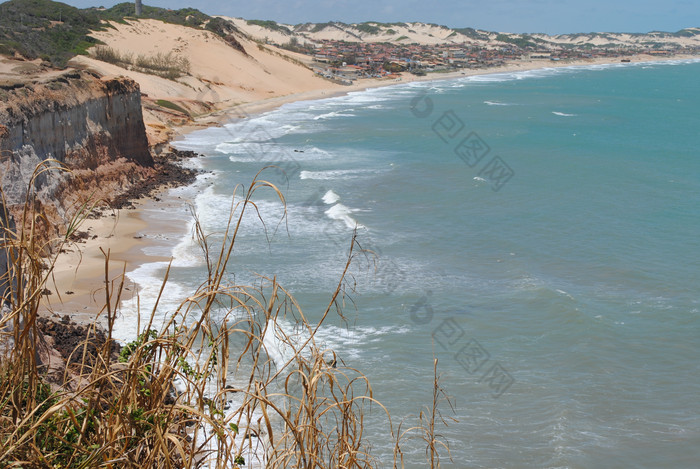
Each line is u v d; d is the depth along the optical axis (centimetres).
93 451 353
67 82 3888
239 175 4981
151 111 7519
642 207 4356
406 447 1602
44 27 9781
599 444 1711
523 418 1811
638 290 2848
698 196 4706
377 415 1747
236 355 1549
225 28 14038
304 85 13475
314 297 2505
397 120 8931
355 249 3177
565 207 4297
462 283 2823
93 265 2697
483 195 4544
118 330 2008
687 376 2089
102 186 3938
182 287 2509
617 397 1950
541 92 14550
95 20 10906
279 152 6175
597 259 3256
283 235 3372
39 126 3297
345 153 6241
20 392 370
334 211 3909
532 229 3753
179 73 9994
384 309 2466
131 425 356
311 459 344
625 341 2319
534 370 2088
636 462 1645
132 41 11000
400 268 2967
